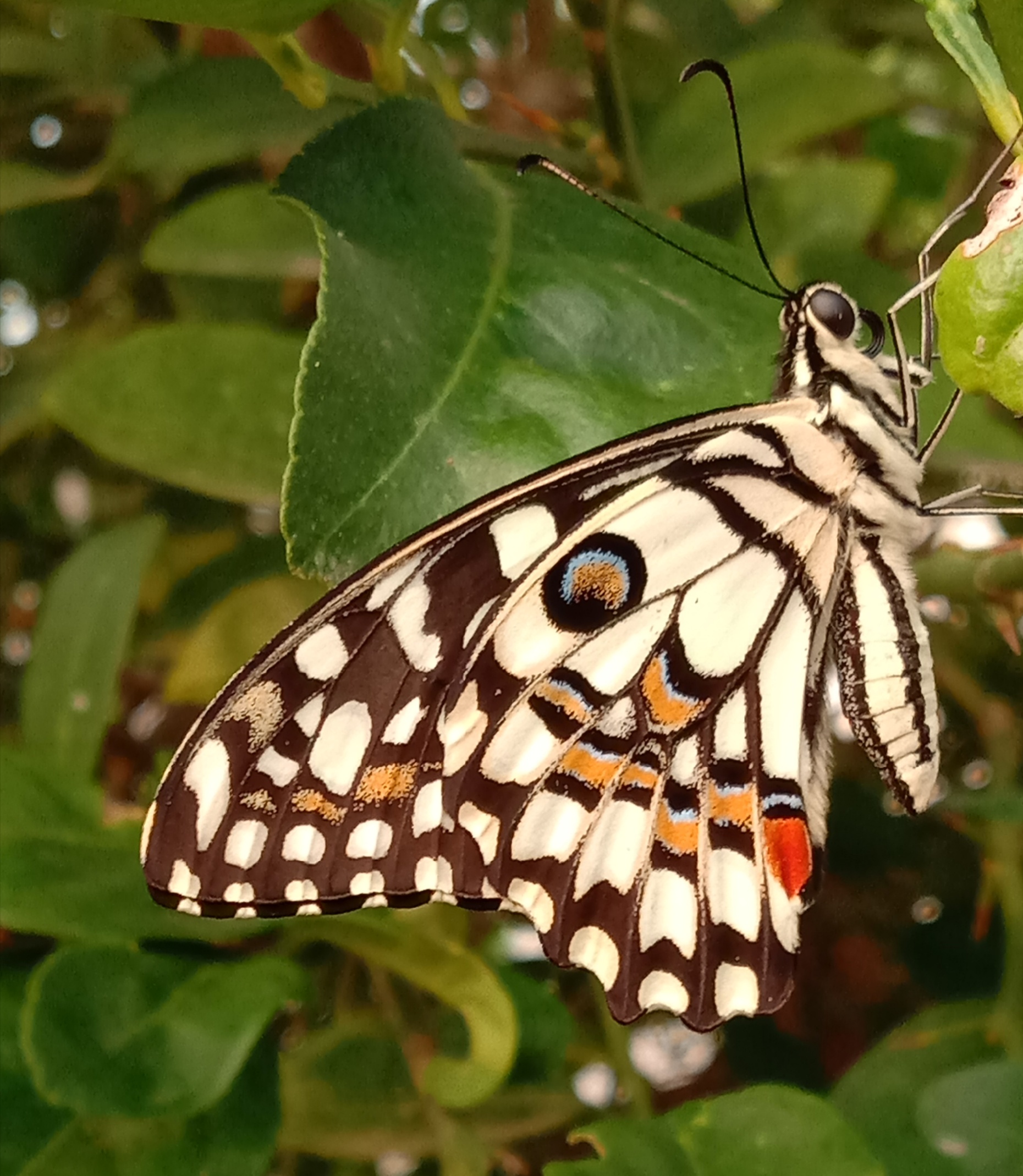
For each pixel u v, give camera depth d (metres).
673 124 0.18
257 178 0.20
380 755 0.16
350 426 0.15
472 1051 0.17
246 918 0.16
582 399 0.15
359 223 0.15
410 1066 0.18
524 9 0.21
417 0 0.17
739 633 0.17
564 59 0.21
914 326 0.18
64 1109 0.16
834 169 0.19
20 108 0.20
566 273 0.15
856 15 0.20
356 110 0.17
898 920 0.20
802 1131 0.17
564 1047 0.18
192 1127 0.16
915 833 0.20
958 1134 0.17
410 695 0.16
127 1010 0.16
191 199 0.20
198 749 0.16
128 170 0.18
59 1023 0.16
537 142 0.17
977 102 0.19
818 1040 0.20
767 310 0.16
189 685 0.19
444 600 0.16
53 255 0.21
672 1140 0.17
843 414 0.17
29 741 0.19
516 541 0.17
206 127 0.18
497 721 0.17
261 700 0.16
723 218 0.19
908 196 0.20
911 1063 0.18
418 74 0.18
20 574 0.21
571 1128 0.19
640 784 0.17
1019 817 0.17
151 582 0.21
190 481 0.19
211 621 0.19
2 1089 0.17
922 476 0.17
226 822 0.16
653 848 0.17
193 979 0.17
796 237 0.19
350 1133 0.18
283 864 0.16
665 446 0.17
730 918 0.17
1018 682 0.19
